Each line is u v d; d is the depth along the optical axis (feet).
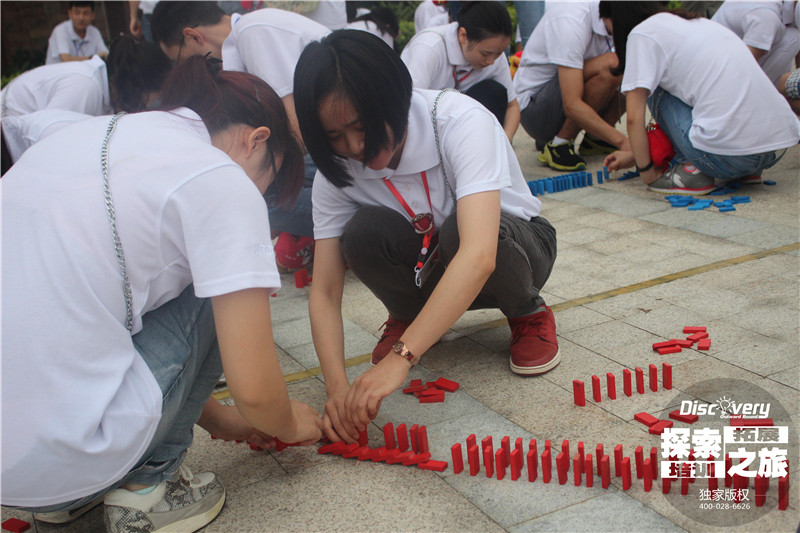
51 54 31.22
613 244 13.23
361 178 8.00
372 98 6.29
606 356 9.08
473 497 6.61
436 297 7.08
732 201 14.69
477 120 7.58
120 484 6.21
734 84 14.26
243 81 6.29
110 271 5.33
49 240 5.19
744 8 17.35
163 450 6.29
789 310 9.74
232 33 13.03
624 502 6.32
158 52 10.89
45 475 5.36
